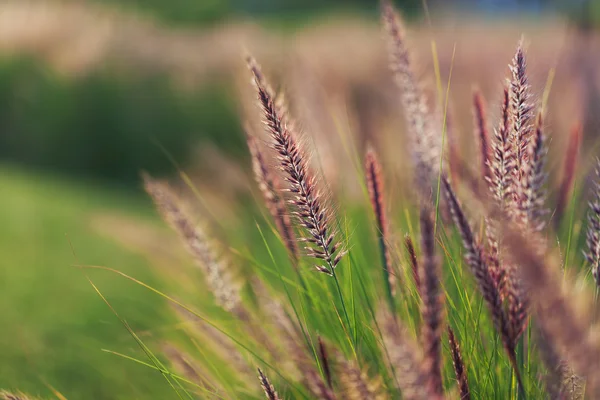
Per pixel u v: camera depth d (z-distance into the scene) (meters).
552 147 2.81
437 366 1.03
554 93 3.84
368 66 7.51
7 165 8.12
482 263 1.22
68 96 8.65
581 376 1.18
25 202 5.34
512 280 1.22
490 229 1.37
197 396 2.09
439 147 2.03
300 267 1.95
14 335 2.93
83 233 4.52
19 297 3.38
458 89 4.71
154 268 3.46
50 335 2.97
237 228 3.29
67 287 3.55
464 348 1.66
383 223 1.70
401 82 2.02
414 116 2.02
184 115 8.18
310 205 1.38
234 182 3.95
